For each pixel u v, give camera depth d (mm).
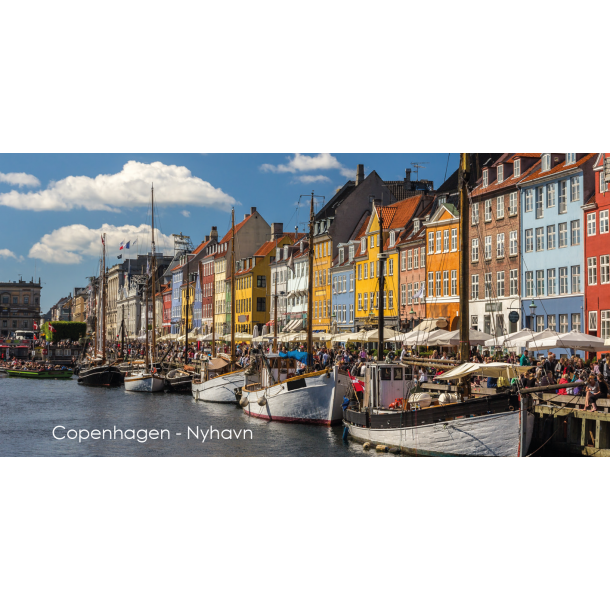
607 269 51188
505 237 62375
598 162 51969
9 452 36250
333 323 92000
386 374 35594
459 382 30812
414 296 73938
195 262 153875
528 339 36969
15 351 149875
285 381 44906
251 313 118312
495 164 66062
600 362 33969
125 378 76312
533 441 30188
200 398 63156
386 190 95312
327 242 95438
